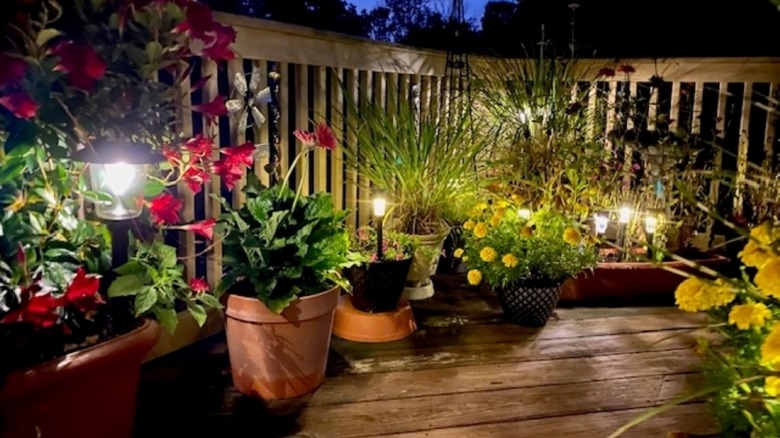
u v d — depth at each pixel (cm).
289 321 194
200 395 203
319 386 211
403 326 254
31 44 133
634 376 221
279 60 256
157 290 166
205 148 168
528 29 512
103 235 168
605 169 327
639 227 312
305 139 211
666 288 300
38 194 149
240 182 253
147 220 180
